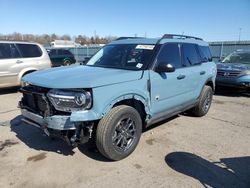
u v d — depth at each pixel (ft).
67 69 13.92
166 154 13.10
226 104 24.73
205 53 20.04
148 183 10.52
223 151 13.65
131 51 14.90
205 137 15.58
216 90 31.42
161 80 13.99
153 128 16.96
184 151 13.52
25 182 10.48
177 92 15.72
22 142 14.37
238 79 27.68
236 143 14.76
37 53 29.68
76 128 10.91
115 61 14.97
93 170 11.43
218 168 11.84
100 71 12.90
